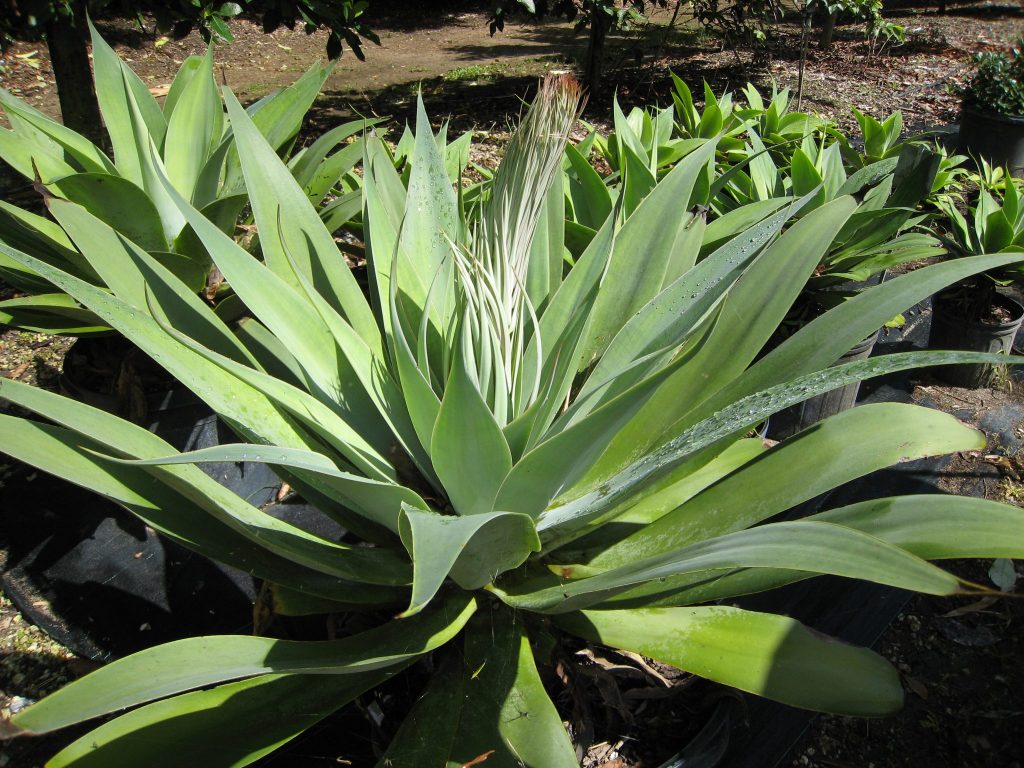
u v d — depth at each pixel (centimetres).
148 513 104
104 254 117
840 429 116
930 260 316
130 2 246
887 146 309
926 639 172
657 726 125
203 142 186
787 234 129
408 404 115
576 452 103
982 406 238
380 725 121
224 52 575
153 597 170
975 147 405
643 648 107
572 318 118
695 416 121
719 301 111
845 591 176
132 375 174
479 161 363
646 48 644
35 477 192
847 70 593
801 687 98
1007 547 95
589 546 128
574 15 441
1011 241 230
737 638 105
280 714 101
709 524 116
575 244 180
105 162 183
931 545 98
